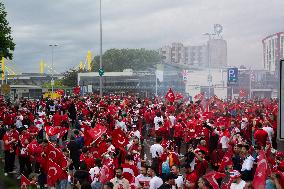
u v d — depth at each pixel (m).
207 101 45.50
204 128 23.98
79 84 124.19
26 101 58.09
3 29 52.03
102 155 18.19
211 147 23.09
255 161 16.02
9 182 22.86
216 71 87.81
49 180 17.67
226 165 17.50
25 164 23.28
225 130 23.39
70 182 20.31
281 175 12.69
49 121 34.06
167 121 28.61
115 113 37.38
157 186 13.98
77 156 22.17
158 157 17.30
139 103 47.81
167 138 28.09
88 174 14.41
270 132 24.03
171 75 91.38
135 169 15.50
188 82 86.50
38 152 20.86
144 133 36.81
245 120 29.38
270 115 29.78
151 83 106.00
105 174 15.52
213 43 145.00
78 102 50.78
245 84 94.19
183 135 28.52
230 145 22.02
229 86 87.44
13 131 25.16
